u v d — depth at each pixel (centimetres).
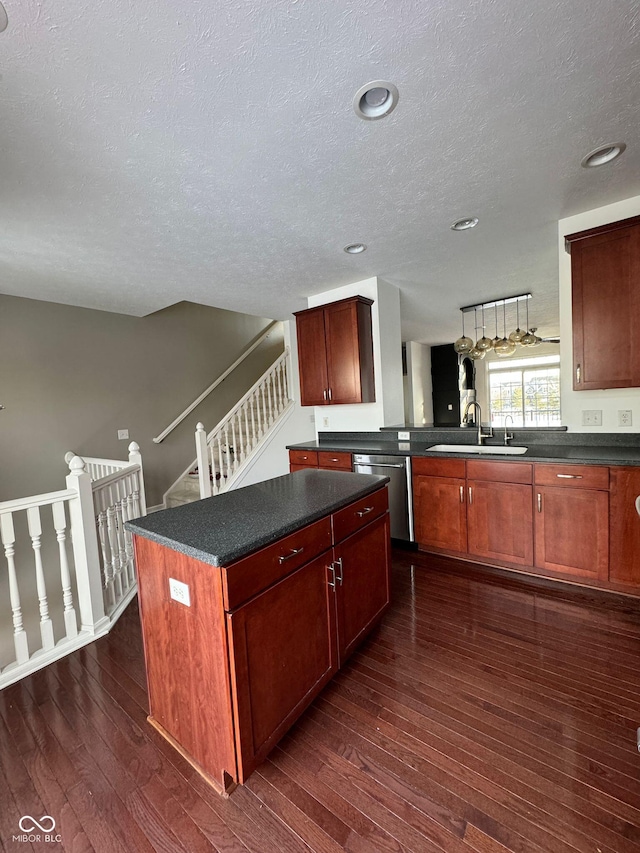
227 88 134
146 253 268
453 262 325
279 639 135
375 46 121
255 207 216
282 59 124
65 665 194
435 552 305
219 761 125
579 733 139
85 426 413
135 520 150
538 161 188
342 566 172
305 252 286
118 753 141
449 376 834
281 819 115
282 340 672
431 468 296
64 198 195
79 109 138
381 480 209
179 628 134
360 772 129
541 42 123
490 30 118
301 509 158
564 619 212
